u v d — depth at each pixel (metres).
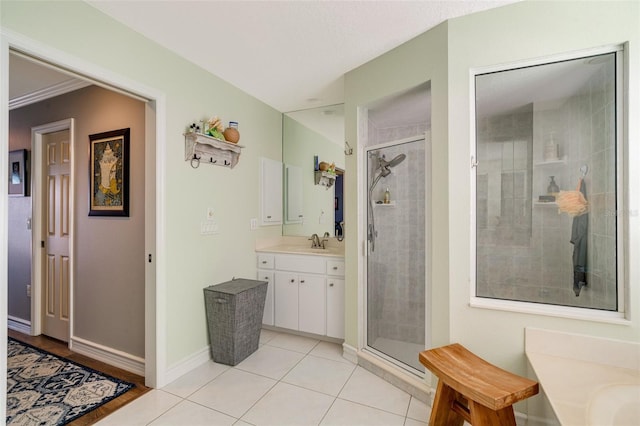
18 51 1.45
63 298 2.88
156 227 2.10
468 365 1.59
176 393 2.06
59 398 1.99
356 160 2.52
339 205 3.33
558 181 1.82
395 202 2.35
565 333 1.64
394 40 2.10
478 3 1.73
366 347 2.52
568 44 1.64
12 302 3.20
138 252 2.31
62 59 1.58
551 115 1.83
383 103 2.43
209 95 2.56
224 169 2.75
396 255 2.35
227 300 2.42
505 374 1.51
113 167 2.44
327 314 2.87
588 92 1.71
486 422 1.38
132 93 1.99
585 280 1.74
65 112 2.74
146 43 2.03
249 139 3.09
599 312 1.63
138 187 2.31
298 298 3.00
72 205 2.66
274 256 3.12
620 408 1.28
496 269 1.94
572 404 1.30
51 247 2.97
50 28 1.53
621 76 1.58
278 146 3.60
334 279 2.84
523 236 1.89
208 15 1.82
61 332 2.89
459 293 1.85
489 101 1.89
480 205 1.90
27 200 3.08
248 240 3.10
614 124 1.62
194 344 2.42
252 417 1.82
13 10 1.40
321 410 1.89
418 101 2.38
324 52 2.26
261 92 3.02
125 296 2.38
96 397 2.00
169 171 2.20
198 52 2.25
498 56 1.76
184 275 2.33
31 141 3.00
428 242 2.07
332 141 3.40
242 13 1.80
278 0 1.69
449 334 1.87
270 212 3.44
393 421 1.80
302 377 2.28
